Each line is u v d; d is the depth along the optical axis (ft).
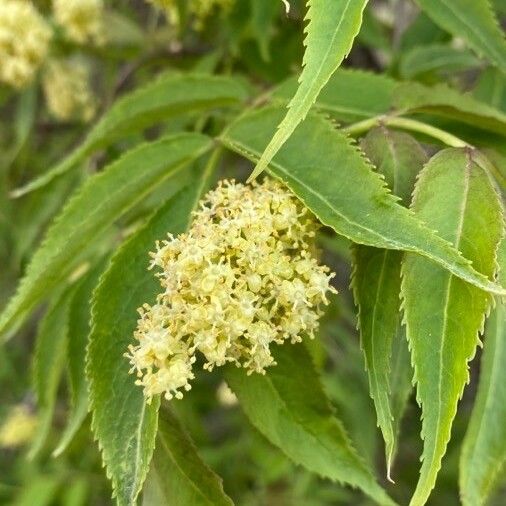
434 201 1.20
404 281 1.16
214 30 2.00
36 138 2.59
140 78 2.32
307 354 1.32
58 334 1.53
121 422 1.22
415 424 2.97
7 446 2.64
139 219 1.58
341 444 1.31
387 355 1.18
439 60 1.81
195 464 1.25
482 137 1.39
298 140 1.26
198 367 1.55
